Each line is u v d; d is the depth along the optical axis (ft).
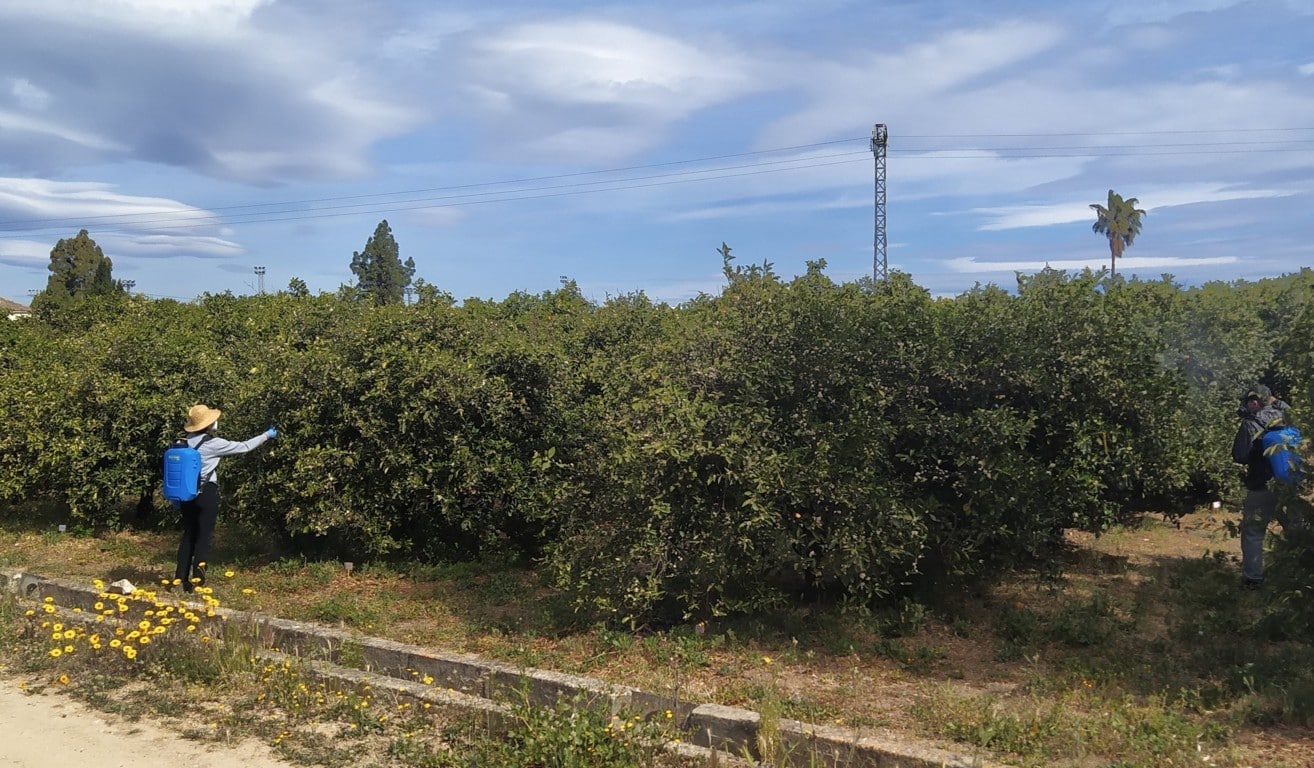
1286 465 17.80
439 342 27.96
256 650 19.20
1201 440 27.68
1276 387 33.78
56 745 15.24
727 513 19.29
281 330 33.30
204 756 14.83
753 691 16.72
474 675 17.74
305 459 25.81
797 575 21.99
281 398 26.86
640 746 14.10
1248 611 21.04
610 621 20.83
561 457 25.81
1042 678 17.20
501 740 14.76
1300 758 13.73
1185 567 24.90
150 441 32.14
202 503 25.11
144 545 31.63
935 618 21.40
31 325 53.31
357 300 33.83
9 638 20.67
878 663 18.67
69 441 31.68
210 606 21.15
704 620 20.98
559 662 18.61
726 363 20.79
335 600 23.39
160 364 33.06
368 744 15.19
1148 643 19.33
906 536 19.56
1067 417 21.65
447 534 28.09
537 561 25.75
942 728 14.97
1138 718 15.06
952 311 21.93
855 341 20.38
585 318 34.32
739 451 19.29
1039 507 20.67
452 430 26.53
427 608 23.02
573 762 13.47
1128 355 22.11
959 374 20.59
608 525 20.33
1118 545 28.35
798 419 20.10
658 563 19.72
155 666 18.56
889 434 19.54
